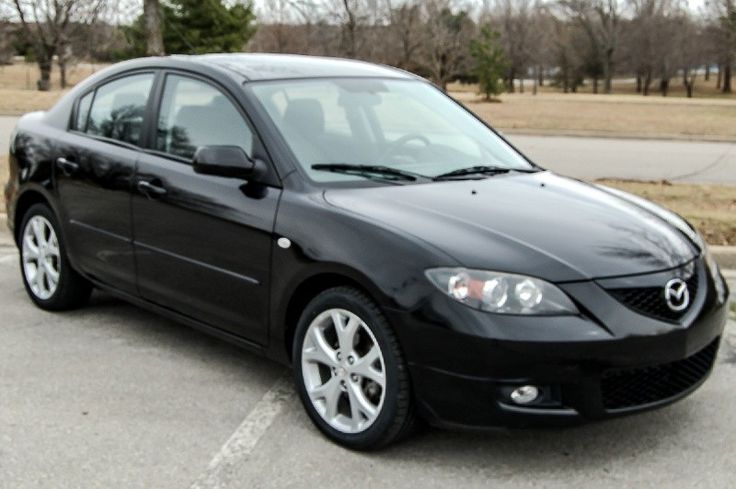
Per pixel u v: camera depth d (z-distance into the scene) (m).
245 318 4.45
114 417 4.31
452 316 3.57
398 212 4.04
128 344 5.38
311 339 4.09
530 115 29.11
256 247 4.30
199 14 35.66
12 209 6.17
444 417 3.66
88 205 5.43
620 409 3.68
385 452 3.95
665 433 4.21
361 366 3.87
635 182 11.99
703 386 4.83
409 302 3.66
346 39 30.69
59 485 3.63
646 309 3.74
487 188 4.50
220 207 4.50
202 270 4.63
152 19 16.45
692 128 24.27
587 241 3.90
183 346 5.36
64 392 4.61
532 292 3.57
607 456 3.96
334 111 4.84
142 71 5.43
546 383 3.54
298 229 4.12
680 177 13.53
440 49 45.91
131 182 5.06
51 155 5.75
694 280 4.06
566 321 3.55
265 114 4.58
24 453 3.91
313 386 4.12
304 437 4.11
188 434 4.13
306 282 4.11
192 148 4.87
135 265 5.10
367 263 3.81
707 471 3.84
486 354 3.52
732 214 9.09
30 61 53.81
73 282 5.83
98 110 5.67
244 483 3.67
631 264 3.80
